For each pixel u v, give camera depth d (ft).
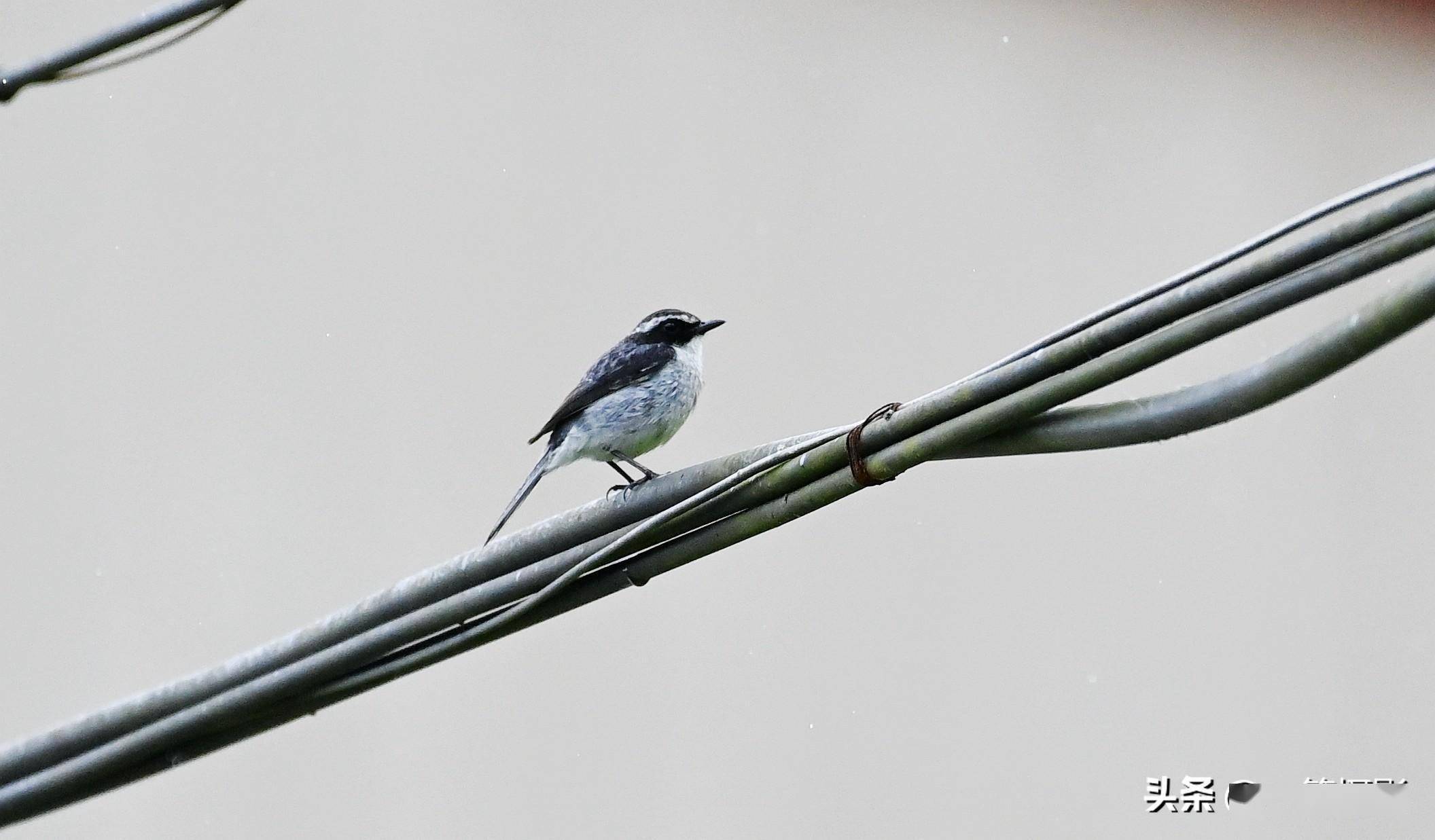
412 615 37.29
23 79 41.34
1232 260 26.50
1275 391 26.35
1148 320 27.32
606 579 35.60
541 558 36.37
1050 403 28.76
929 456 30.91
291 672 38.11
